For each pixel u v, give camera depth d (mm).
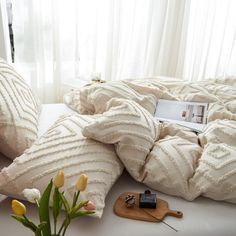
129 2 2305
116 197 1016
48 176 913
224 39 2824
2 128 1107
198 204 1004
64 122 1173
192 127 1421
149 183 1060
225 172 983
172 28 2582
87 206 679
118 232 873
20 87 1354
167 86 1786
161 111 1558
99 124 1060
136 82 1755
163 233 885
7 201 975
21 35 1941
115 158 1065
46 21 2002
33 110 1325
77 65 2207
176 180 1016
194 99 1607
